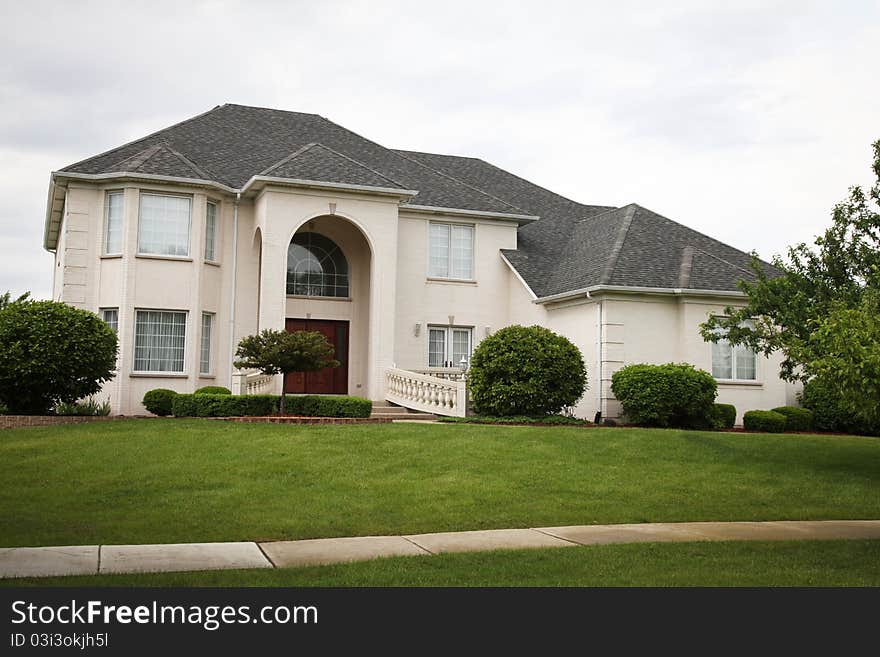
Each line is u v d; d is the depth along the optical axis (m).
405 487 13.97
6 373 19.41
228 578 8.52
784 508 13.75
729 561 9.55
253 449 16.36
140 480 13.92
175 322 25.44
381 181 26.92
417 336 28.62
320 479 14.33
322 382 28.33
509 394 22.39
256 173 27.72
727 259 27.88
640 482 15.07
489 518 12.34
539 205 34.44
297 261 28.73
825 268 17.86
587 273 26.39
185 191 25.58
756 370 26.28
